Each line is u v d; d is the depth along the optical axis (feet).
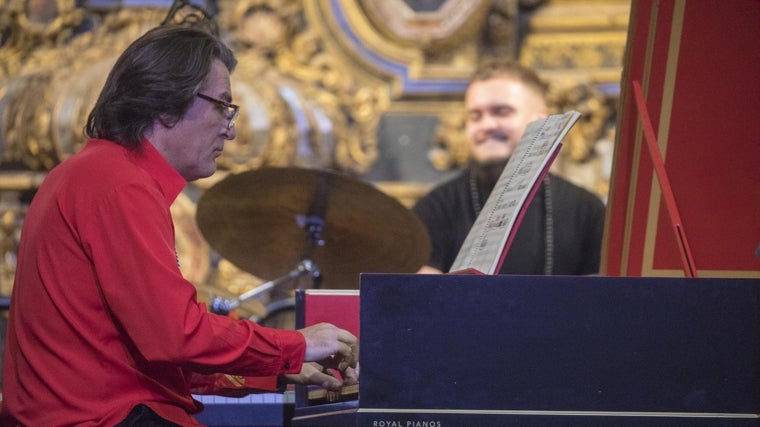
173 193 21.67
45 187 21.71
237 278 48.65
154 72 21.35
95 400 20.49
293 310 35.29
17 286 21.71
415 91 51.11
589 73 50.52
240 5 51.01
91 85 49.16
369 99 51.16
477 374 18.25
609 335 18.29
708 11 21.48
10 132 49.03
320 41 51.70
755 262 21.86
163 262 19.86
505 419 18.19
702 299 18.30
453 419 18.21
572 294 18.33
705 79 21.74
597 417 18.17
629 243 22.77
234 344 20.02
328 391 22.82
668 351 18.25
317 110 50.34
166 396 21.01
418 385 18.25
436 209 38.75
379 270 33.83
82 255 20.54
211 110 21.85
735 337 18.25
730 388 18.20
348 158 50.75
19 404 21.09
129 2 50.98
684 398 18.19
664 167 21.98
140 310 19.67
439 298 18.38
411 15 51.24
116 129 21.50
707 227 22.02
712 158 21.89
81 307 20.53
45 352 20.77
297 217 32.58
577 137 49.75
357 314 24.02
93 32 51.11
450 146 50.75
